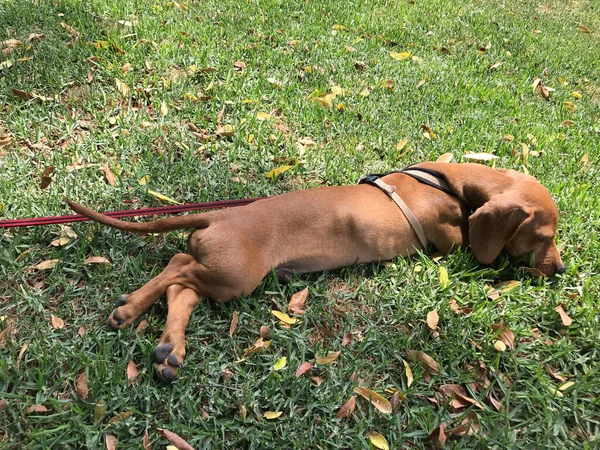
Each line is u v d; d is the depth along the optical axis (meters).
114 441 0.51
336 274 0.72
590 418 0.58
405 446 0.54
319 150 0.95
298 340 0.63
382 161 0.95
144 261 0.70
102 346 0.58
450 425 0.57
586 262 0.77
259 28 1.31
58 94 0.97
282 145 0.95
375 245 0.71
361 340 0.65
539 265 0.73
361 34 1.38
